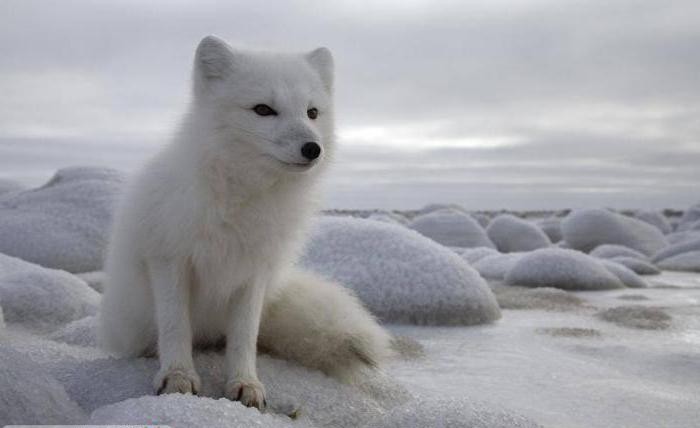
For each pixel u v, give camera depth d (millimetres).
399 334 1677
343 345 1080
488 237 5016
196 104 972
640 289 2707
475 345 1552
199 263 933
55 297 1589
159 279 930
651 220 7051
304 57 1073
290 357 1099
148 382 936
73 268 2463
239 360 945
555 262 2668
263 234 943
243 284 968
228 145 920
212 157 912
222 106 936
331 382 1052
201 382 962
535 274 2666
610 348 1514
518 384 1233
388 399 1063
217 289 954
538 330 1726
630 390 1202
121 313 1033
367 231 1998
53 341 1290
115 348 1079
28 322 1531
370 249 1934
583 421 1045
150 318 1020
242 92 942
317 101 1009
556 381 1256
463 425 806
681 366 1369
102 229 2578
